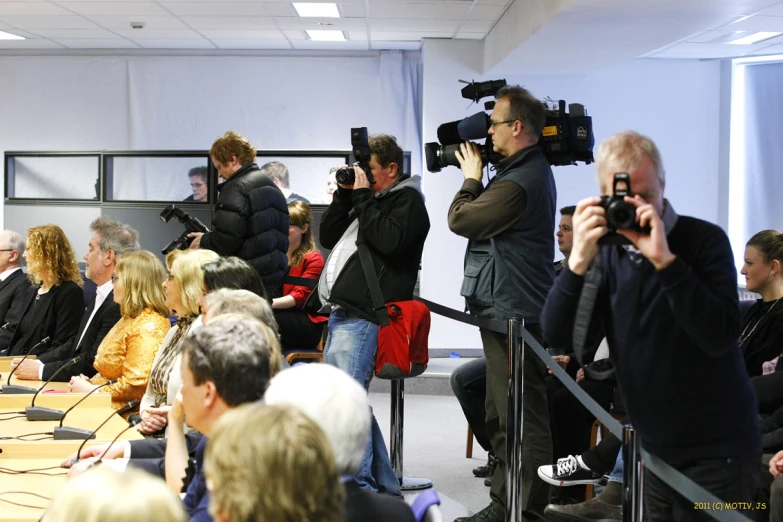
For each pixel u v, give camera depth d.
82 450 2.55
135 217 8.12
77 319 4.76
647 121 7.84
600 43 6.30
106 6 6.79
